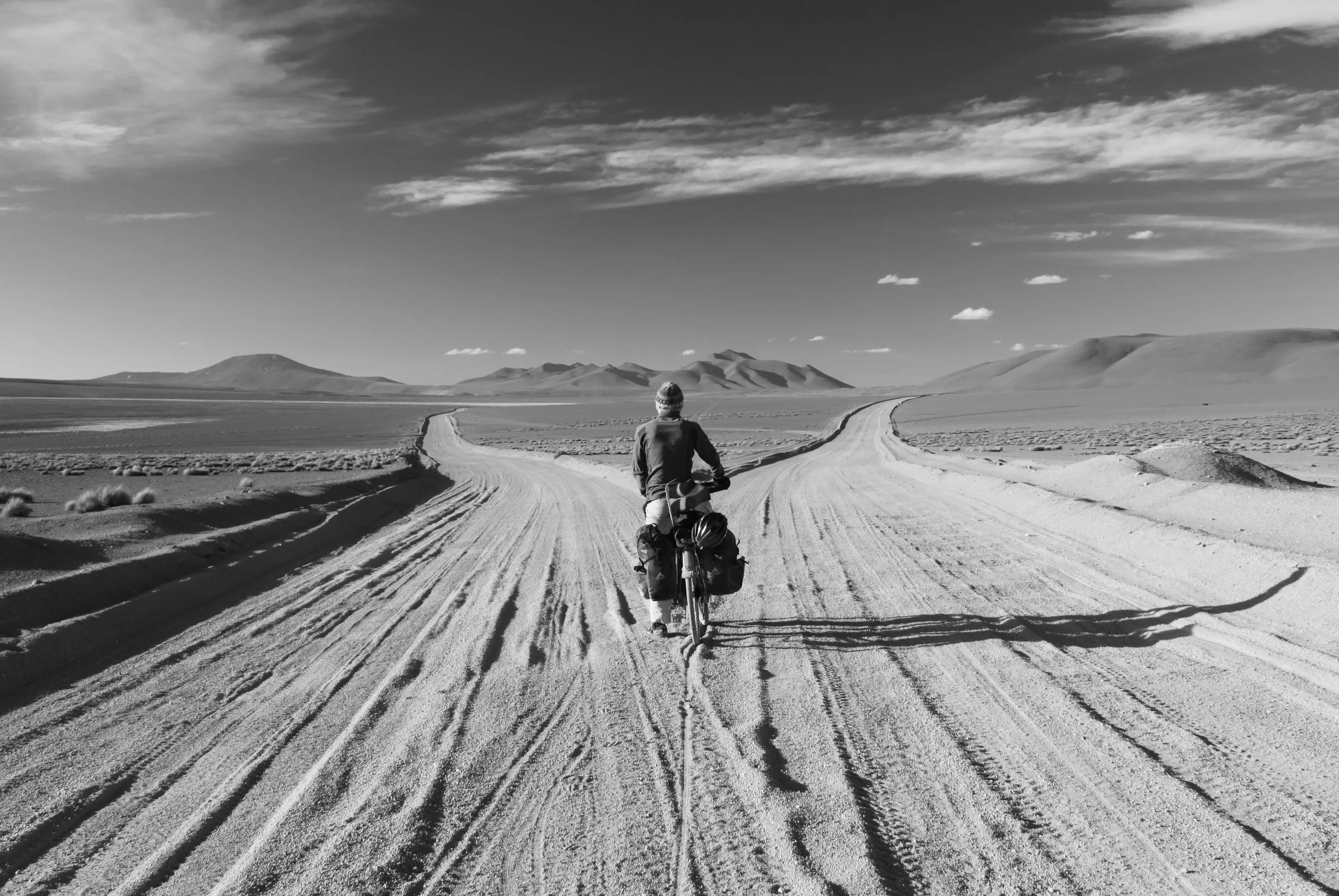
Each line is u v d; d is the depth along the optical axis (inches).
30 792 182.9
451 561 491.5
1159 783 163.0
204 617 358.3
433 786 177.0
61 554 414.0
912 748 186.5
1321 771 164.9
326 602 381.4
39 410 6008.9
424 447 3002.0
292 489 895.7
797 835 147.7
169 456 2187.5
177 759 200.2
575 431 3873.0
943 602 326.6
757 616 320.5
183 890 139.6
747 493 830.5
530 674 258.2
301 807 169.8
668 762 184.5
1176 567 361.7
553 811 163.2
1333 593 275.1
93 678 271.9
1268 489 532.1
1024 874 132.6
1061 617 296.5
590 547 519.2
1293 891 124.6
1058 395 6909.5
